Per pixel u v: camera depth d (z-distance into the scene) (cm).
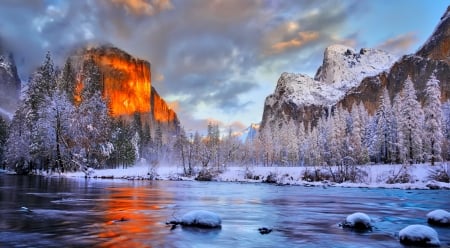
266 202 3109
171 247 1282
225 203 2923
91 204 2552
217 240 1428
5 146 9831
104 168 9794
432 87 7731
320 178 7375
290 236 1545
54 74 9000
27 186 4253
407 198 3794
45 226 1627
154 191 4103
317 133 15475
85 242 1321
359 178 7031
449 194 4447
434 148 7412
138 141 14300
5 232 1478
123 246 1271
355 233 1634
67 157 7631
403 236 1444
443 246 1390
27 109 8462
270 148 15688
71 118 7600
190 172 9050
